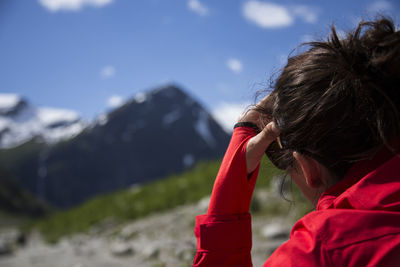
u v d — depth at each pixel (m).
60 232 12.51
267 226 6.07
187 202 10.30
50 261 6.46
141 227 8.43
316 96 0.60
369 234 0.53
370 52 0.60
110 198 15.34
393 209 0.54
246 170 0.71
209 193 10.48
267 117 0.74
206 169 13.77
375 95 0.58
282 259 0.56
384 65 0.58
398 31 0.60
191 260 4.68
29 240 12.21
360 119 0.58
